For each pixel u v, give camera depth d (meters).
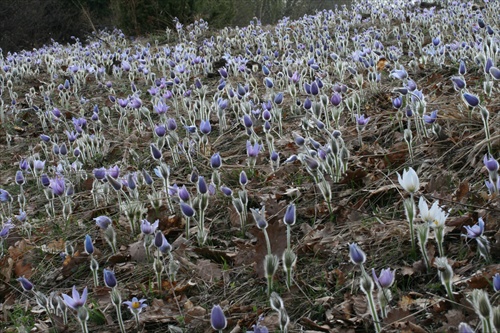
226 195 4.30
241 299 3.33
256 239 3.89
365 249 3.49
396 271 3.22
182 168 5.39
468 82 6.08
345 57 9.52
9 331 3.46
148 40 15.62
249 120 4.89
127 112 7.41
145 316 3.28
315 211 3.97
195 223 4.26
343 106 6.16
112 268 3.92
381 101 6.16
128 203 4.30
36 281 4.02
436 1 15.77
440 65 7.05
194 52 11.08
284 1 28.30
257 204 4.40
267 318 3.06
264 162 5.18
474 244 3.25
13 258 4.30
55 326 3.33
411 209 3.18
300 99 6.85
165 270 3.65
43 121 7.58
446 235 3.38
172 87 7.86
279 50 11.41
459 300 2.79
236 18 23.80
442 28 10.62
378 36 10.11
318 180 4.35
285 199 4.38
